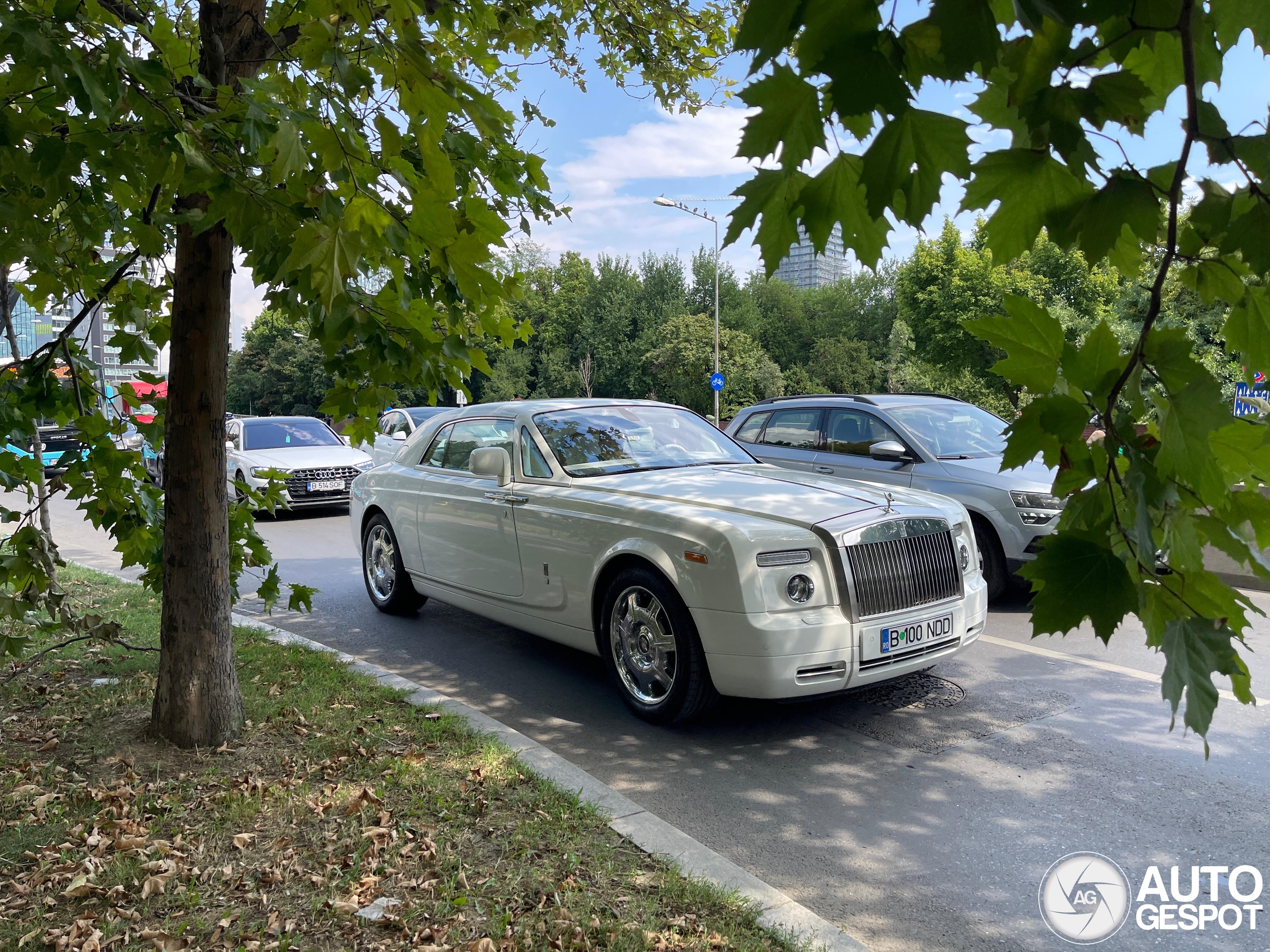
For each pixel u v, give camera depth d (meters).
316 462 13.45
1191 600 0.85
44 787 3.63
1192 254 0.91
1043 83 0.92
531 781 3.67
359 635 6.59
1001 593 7.05
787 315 72.56
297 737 4.17
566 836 3.19
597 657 5.98
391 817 3.32
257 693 4.75
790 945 2.54
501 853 3.08
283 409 72.69
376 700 4.66
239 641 5.98
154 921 2.71
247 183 2.45
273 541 11.45
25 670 5.17
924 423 7.88
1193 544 0.85
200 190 2.46
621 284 69.62
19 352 4.54
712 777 3.98
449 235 1.91
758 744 4.37
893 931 2.79
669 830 3.24
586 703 5.03
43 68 2.17
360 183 2.04
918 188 0.95
